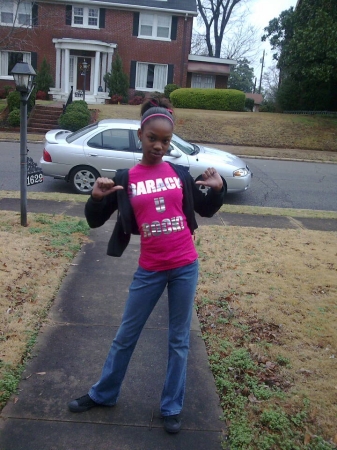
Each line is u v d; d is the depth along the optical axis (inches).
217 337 148.5
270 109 1125.1
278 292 183.0
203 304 169.9
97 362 133.3
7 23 1071.6
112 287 182.5
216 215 309.9
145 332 150.7
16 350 134.0
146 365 133.6
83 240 235.0
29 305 160.6
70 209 297.9
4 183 392.2
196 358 137.6
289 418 113.3
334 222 310.7
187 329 107.5
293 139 789.9
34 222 255.8
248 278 195.6
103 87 1125.7
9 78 1106.7
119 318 159.0
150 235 101.1
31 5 1061.8
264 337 149.4
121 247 107.4
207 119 845.2
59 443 103.4
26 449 101.1
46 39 1087.6
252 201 389.4
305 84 995.3
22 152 241.1
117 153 354.9
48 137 367.2
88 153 356.5
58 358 133.9
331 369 133.1
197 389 123.8
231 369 131.3
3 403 114.4
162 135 97.6
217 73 1168.2
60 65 1103.0
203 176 106.1
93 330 150.0
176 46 1121.4
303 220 311.4
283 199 404.8
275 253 230.4
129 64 1120.2
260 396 120.6
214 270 202.5
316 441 106.6
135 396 120.5
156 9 1083.9
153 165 102.5
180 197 102.4
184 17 1106.1
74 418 111.3
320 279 198.4
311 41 821.9
